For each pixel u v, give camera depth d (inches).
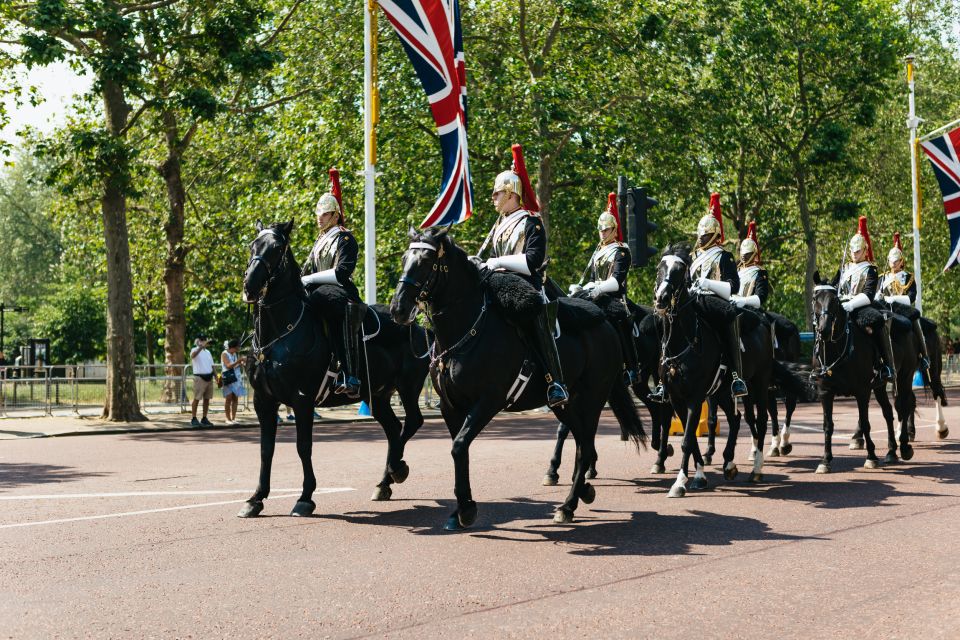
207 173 1338.6
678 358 410.0
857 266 526.3
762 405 465.1
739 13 1310.3
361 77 1082.7
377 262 1159.0
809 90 1413.6
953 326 2502.5
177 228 1248.8
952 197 1125.1
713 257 454.9
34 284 2468.0
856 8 1364.4
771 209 1503.4
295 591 252.7
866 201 1608.0
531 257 346.3
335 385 378.9
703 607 235.8
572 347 358.6
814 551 296.4
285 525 343.9
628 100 1173.1
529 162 1034.1
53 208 1330.0
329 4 1106.1
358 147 1087.0
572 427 366.6
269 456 370.6
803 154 1435.8
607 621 224.8
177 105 842.2
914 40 1577.3
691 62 1200.2
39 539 322.0
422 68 767.1
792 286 1763.0
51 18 764.0
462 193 778.8
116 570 277.7
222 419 890.7
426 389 1027.9
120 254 880.3
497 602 241.8
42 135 924.0
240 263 1320.1
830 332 478.0
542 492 415.5
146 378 938.1
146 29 824.9
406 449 594.2
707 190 1382.9
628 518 354.3
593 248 1241.4
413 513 366.6
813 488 425.4
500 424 820.6
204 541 316.8
